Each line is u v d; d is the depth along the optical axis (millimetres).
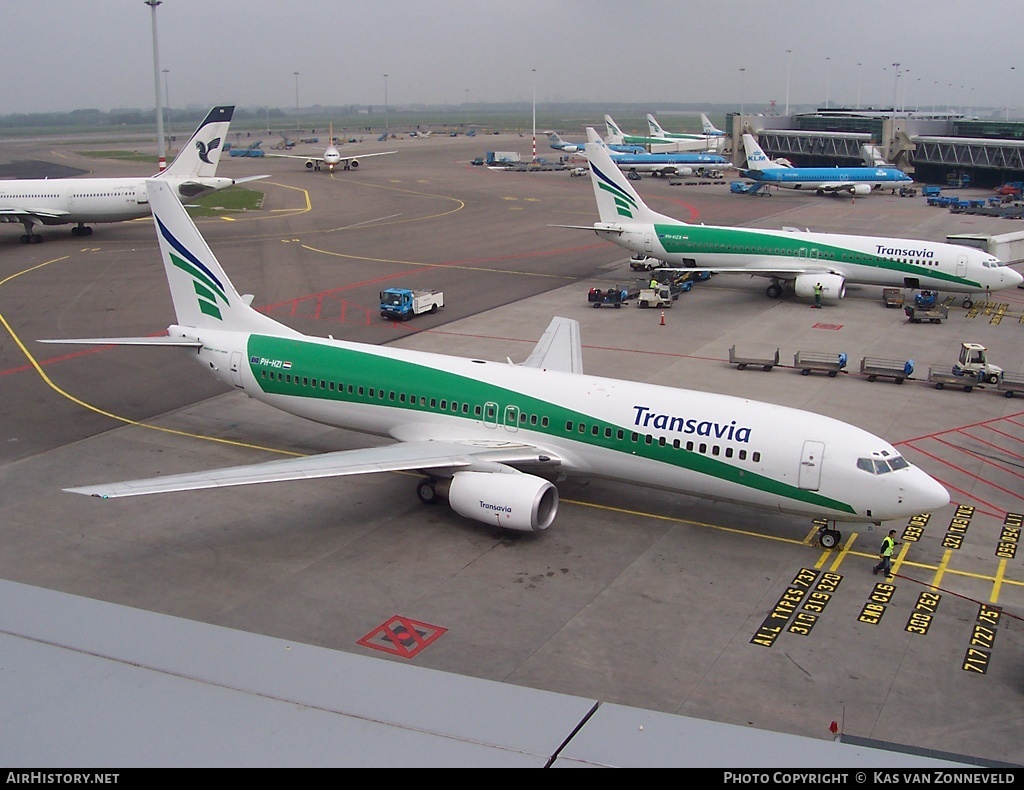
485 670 24297
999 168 147125
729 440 31391
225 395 49062
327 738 8031
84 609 10242
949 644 25859
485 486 31750
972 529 33469
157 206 40500
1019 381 48719
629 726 8320
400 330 62625
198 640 9672
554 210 126938
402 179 169375
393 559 30812
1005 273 66125
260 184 158875
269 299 71438
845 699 23141
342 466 31469
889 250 68938
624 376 52406
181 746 7859
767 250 72312
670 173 182375
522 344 59000
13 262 84188
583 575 29766
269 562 30516
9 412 46062
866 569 30375
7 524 33281
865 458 29812
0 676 8867
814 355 56094
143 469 38844
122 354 56438
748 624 26797
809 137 177625
